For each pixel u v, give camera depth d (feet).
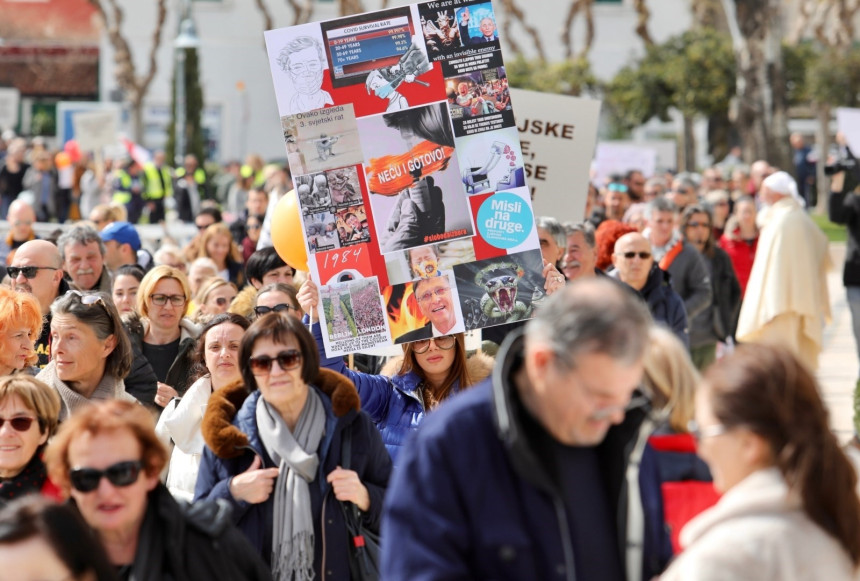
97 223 65.98
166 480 30.32
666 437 21.06
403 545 17.24
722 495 18.88
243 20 212.43
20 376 25.79
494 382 17.26
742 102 164.14
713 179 108.58
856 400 48.21
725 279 58.44
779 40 164.66
